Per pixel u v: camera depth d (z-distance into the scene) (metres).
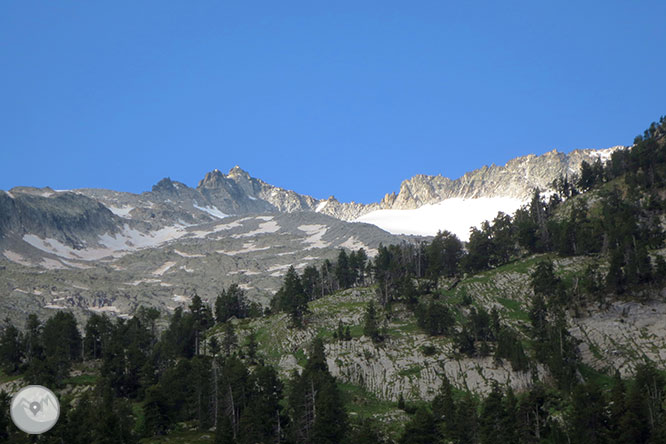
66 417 187.25
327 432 179.38
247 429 181.62
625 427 169.62
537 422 178.12
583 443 170.38
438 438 180.88
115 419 176.88
